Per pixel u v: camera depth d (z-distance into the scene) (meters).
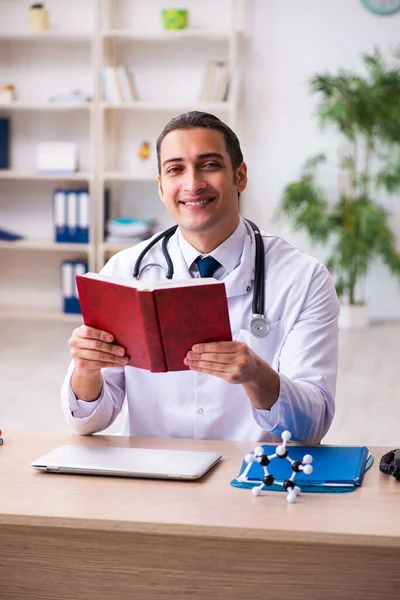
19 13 6.88
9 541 1.62
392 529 1.39
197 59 6.79
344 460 1.72
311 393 1.87
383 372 5.28
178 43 6.79
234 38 6.46
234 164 1.95
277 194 6.88
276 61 6.76
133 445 1.87
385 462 1.70
